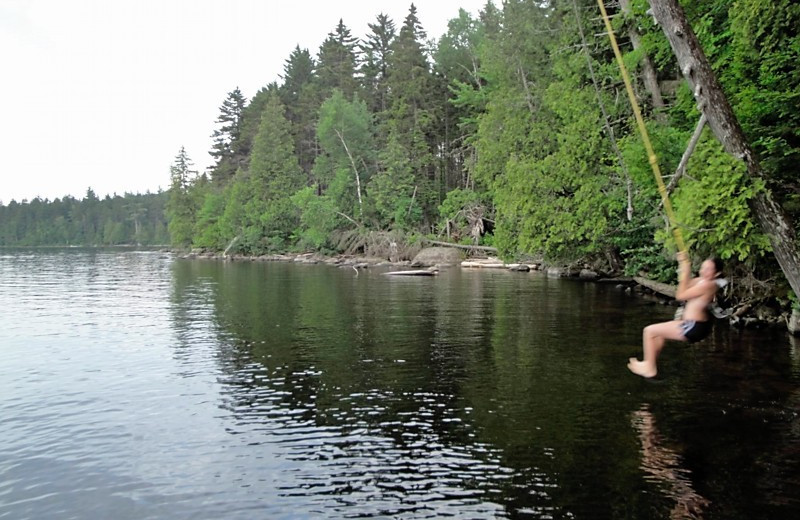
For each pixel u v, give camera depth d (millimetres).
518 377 10891
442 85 59219
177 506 6070
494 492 6246
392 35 71688
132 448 7688
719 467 6773
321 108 65125
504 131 34250
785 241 9672
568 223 24938
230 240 72312
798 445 7387
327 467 6988
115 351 13828
